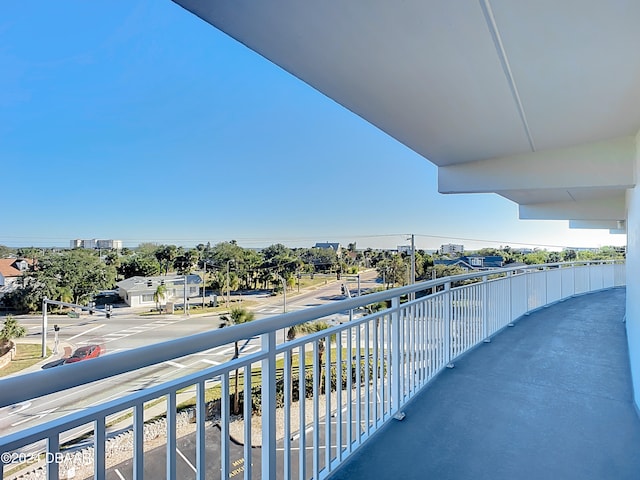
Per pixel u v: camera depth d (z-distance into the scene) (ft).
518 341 15.14
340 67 6.52
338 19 5.10
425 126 9.66
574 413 8.90
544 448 7.39
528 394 9.96
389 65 6.41
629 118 9.11
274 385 5.05
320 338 6.20
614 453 7.22
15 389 2.59
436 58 6.16
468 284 13.89
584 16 4.95
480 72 6.63
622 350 13.96
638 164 10.21
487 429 8.13
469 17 5.04
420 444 7.50
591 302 24.89
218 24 5.28
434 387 10.39
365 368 7.52
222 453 4.32
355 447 7.14
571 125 9.62
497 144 11.33
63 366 2.91
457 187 13.67
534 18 5.03
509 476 6.50
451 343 12.29
